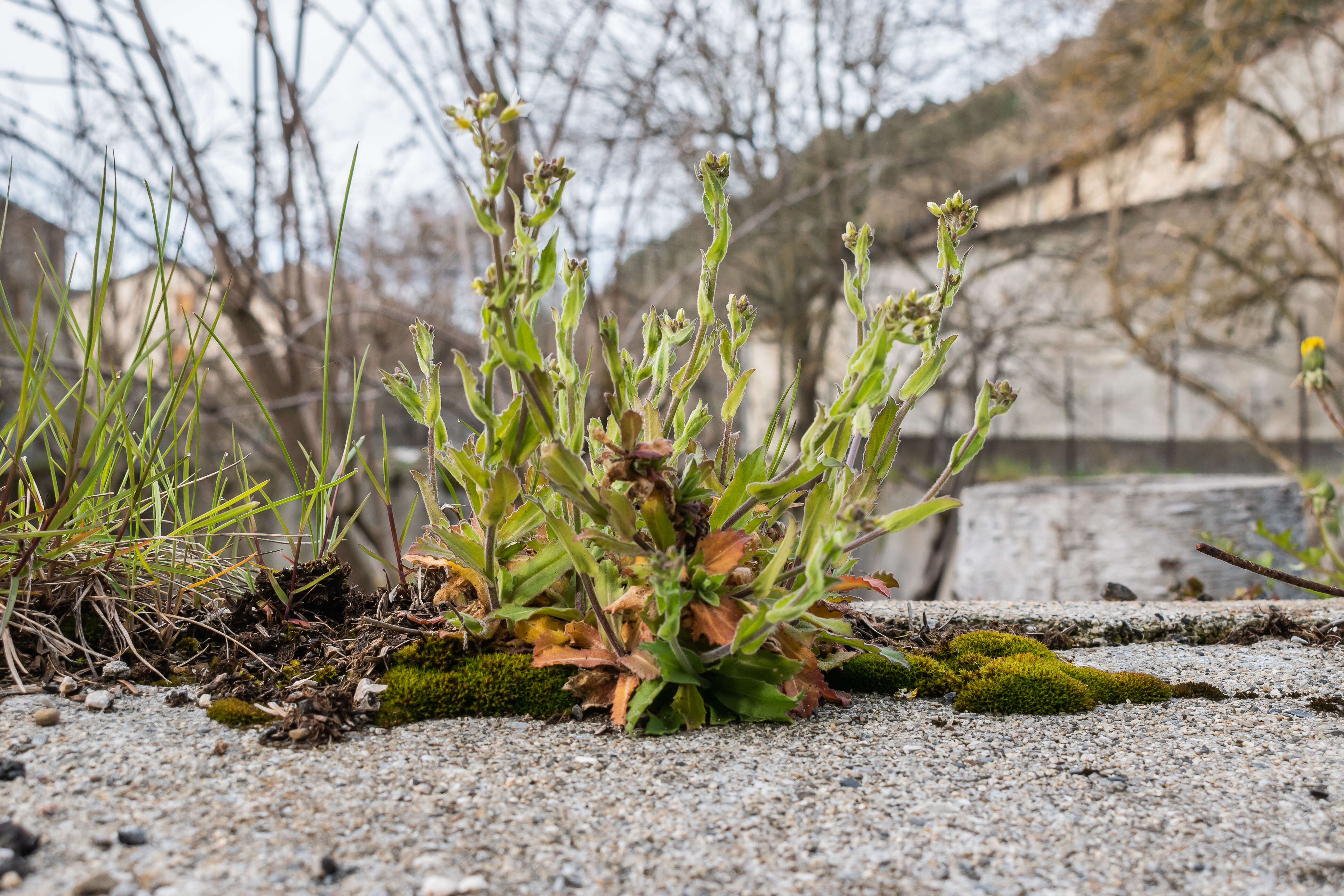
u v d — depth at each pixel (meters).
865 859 0.29
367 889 0.27
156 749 0.32
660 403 0.40
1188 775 0.33
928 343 0.35
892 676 0.40
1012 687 0.39
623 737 0.35
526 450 0.34
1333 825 0.30
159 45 0.78
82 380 0.35
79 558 0.40
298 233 0.94
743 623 0.33
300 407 1.00
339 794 0.30
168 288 0.38
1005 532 1.12
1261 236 1.95
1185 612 0.50
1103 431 3.04
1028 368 2.18
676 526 0.35
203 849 0.28
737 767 0.33
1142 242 2.37
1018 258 2.03
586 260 0.36
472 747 0.34
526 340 0.33
